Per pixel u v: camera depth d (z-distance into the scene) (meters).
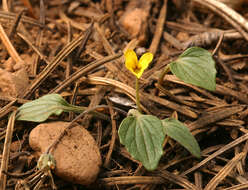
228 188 0.35
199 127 0.37
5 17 0.42
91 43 0.42
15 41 0.41
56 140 0.35
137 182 0.35
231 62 0.42
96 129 0.38
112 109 0.38
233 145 0.37
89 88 0.39
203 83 0.35
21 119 0.35
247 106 0.39
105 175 0.36
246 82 0.41
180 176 0.36
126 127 0.35
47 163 0.34
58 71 0.39
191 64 0.36
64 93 0.39
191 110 0.38
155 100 0.38
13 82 0.38
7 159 0.35
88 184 0.35
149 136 0.34
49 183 0.35
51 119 0.36
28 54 0.41
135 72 0.35
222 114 0.38
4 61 0.41
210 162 0.36
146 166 0.34
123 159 0.37
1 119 0.36
